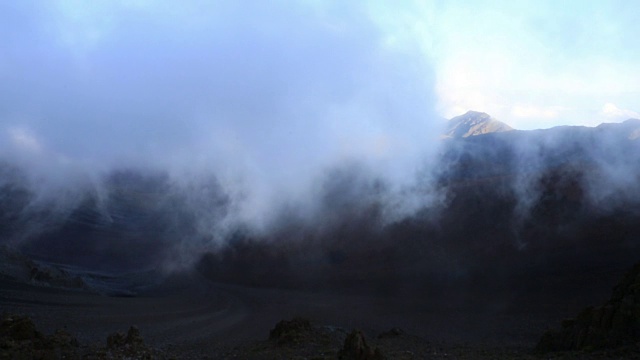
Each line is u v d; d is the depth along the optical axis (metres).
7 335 22.05
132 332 23.61
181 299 58.38
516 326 35.16
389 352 21.70
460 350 23.55
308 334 25.02
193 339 31.08
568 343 21.33
